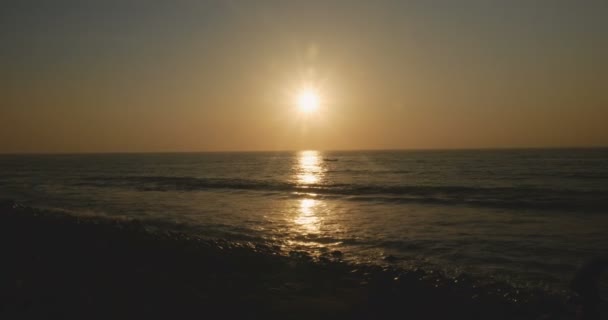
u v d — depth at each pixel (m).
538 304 8.72
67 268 10.16
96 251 11.77
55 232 14.27
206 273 10.32
